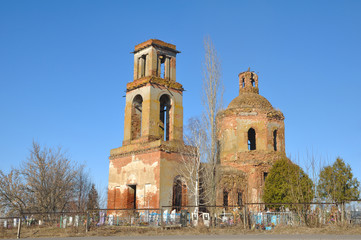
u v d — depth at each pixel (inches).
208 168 1393.9
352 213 848.9
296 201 949.2
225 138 1808.6
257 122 1788.9
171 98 1524.4
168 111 1563.7
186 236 739.4
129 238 722.2
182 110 1546.5
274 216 1010.7
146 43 1528.1
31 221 1368.1
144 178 1375.5
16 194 1766.7
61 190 1838.1
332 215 867.4
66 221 1117.1
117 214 1443.2
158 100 1480.1
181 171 1389.0
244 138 1776.6
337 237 624.1
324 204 875.4
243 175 1667.1
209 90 1481.3
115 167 1517.0
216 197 1421.0
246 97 1884.8
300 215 905.5
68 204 1956.2
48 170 1835.6
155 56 1517.0
